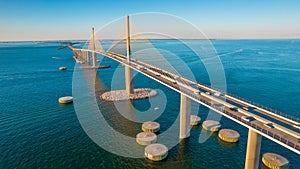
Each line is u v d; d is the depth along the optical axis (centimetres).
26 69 17412
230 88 11119
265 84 11888
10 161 4822
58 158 4950
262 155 5034
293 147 3078
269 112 4359
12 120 7025
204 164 4772
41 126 6588
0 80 13312
